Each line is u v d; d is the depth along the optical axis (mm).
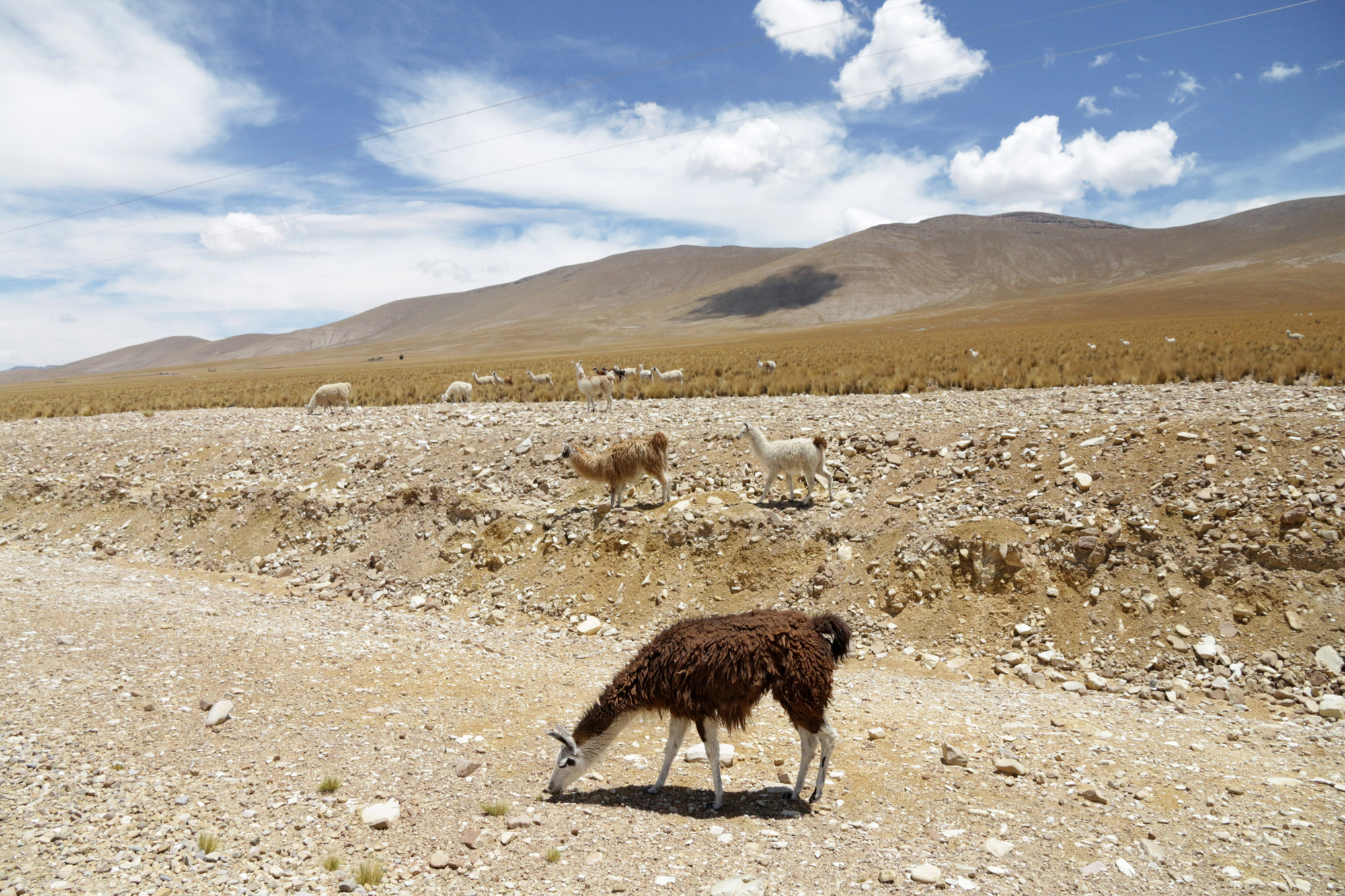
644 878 5312
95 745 7152
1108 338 56031
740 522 13906
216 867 5402
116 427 28125
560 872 5379
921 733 8289
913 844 5844
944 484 14055
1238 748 7816
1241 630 9875
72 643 10156
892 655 11336
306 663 10289
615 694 6746
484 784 6945
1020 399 21578
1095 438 13883
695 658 6254
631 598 13734
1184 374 27062
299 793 6559
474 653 11672
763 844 5836
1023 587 11406
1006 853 5660
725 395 32219
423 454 19828
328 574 16328
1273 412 14109
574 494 16906
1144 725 8539
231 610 13484
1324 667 9102
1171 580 10680
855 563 12852
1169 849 5680
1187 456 12445
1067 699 9547
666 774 6852
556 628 13422
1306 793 6570
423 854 5668
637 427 20328
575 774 6684
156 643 10500
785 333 168250
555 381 43906
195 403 41500
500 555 15516
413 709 8844
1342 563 9852
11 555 18438
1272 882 5168
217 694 8773
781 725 8898
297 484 19625
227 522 18781
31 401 48531
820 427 18141
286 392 46125
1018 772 7152
